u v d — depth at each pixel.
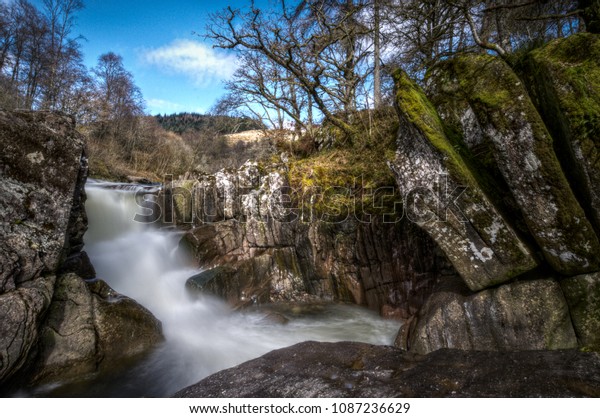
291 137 13.12
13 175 3.64
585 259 2.97
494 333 3.43
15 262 3.46
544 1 4.49
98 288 4.76
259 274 7.51
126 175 22.16
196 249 7.87
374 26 10.14
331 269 7.02
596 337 2.99
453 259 3.61
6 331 3.13
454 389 2.57
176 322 5.87
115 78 31.61
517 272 3.32
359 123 9.28
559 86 2.79
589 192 2.84
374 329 5.70
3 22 22.91
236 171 8.70
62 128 4.12
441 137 3.32
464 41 8.95
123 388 3.98
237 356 4.82
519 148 2.92
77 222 5.07
